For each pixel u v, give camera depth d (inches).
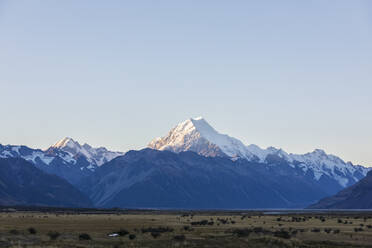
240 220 7539.4
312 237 4397.1
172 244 3754.9
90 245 3607.3
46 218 7529.5
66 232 4623.5
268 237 4242.1
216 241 3969.0
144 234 4478.3
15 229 4842.5
